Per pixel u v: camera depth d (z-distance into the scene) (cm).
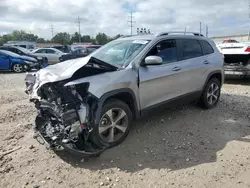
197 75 527
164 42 471
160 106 458
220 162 360
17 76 1295
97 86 355
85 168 344
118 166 349
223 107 603
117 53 455
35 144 408
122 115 396
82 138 357
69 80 347
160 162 359
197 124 494
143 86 418
